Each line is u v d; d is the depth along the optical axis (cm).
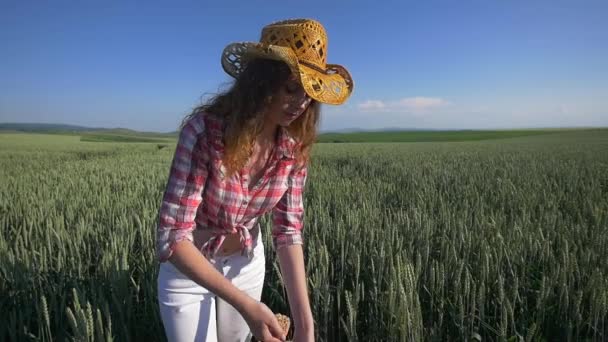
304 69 144
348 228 409
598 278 239
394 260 303
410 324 201
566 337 251
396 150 2409
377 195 677
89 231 418
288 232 184
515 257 325
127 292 254
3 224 470
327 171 1164
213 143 147
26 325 259
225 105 149
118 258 292
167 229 146
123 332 238
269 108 149
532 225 416
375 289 255
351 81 162
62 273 298
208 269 146
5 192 709
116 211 522
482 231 368
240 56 160
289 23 156
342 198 628
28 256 315
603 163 1313
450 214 468
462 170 1066
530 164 1275
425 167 1216
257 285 198
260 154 163
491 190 695
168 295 176
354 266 314
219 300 193
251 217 178
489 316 266
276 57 138
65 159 1814
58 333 243
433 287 270
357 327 277
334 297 286
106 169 1188
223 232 172
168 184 148
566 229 389
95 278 298
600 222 428
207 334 180
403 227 411
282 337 145
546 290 259
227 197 158
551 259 319
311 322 177
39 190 715
